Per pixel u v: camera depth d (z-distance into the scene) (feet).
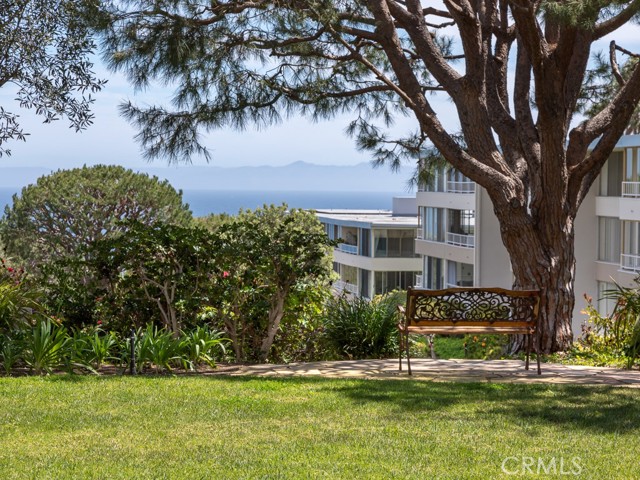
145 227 35.50
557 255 41.32
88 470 17.01
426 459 17.83
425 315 31.09
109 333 33.96
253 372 30.83
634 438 19.67
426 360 34.73
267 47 41.11
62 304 35.58
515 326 30.27
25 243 114.11
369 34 42.45
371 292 153.69
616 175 89.04
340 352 40.01
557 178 40.60
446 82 42.55
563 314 41.29
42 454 18.26
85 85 33.58
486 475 16.63
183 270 35.32
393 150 52.21
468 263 114.32
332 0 37.70
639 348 33.30
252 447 18.85
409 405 23.45
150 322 35.24
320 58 44.86
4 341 30.37
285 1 37.63
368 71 49.78
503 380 28.86
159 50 38.52
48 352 29.91
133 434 20.11
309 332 39.88
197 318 34.53
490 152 41.68
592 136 41.60
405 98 41.16
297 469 17.04
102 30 36.76
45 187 115.55
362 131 51.90
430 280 128.06
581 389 26.30
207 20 39.55
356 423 21.24
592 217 91.25
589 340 41.50
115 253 35.12
